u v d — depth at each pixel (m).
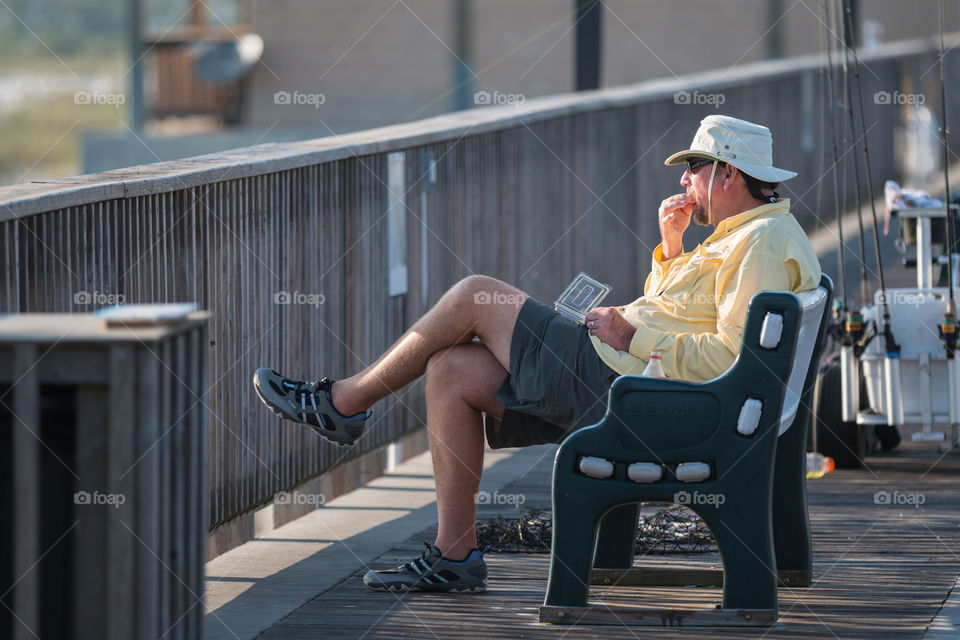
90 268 9.77
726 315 9.98
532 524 12.73
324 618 10.28
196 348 7.49
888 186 15.56
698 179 10.67
